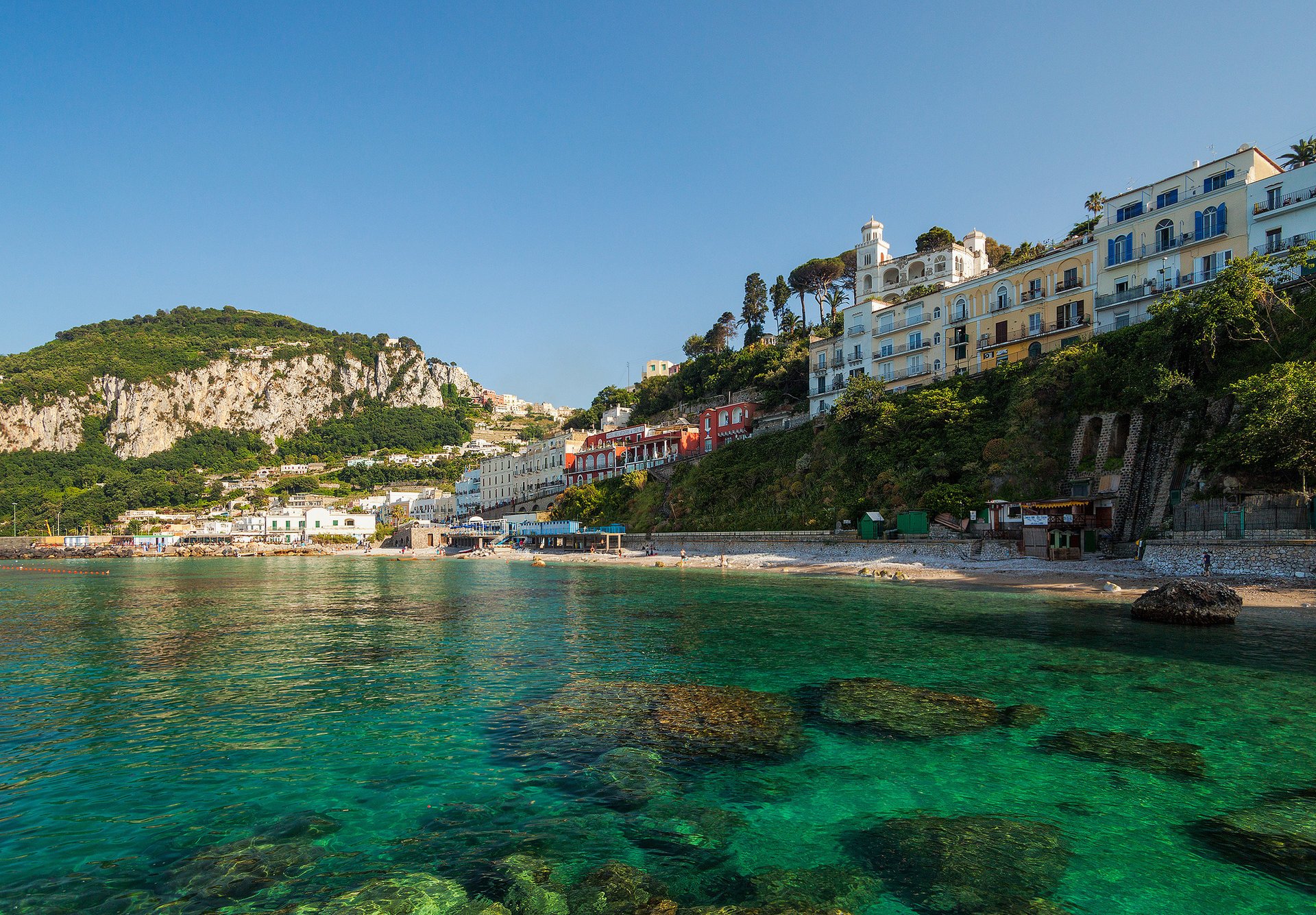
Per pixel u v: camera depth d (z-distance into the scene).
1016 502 50.00
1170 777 11.96
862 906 8.10
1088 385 52.06
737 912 7.95
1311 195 49.03
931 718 15.26
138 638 27.72
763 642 24.88
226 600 44.16
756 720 15.19
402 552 131.88
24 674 20.75
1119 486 46.03
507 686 18.72
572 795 11.41
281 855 9.46
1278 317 43.88
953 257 93.00
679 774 12.27
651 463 107.94
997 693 17.27
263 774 12.47
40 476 197.62
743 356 120.56
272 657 23.39
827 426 75.38
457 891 8.49
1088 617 28.42
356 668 21.30
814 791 11.52
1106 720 15.02
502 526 123.88
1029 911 8.00
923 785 11.75
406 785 11.87
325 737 14.49
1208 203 54.91
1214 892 8.44
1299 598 29.47
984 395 62.38
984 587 39.62
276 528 163.00
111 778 12.33
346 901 8.29
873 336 83.31
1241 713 15.40
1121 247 60.62
